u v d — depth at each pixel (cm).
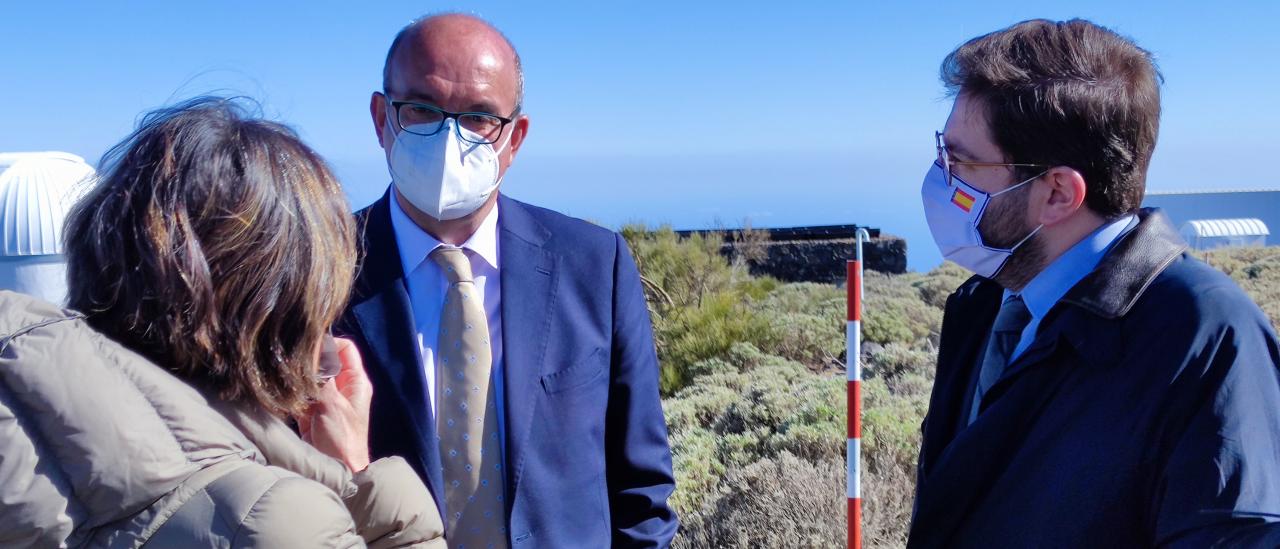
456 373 221
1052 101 177
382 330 218
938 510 191
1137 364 166
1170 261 174
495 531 220
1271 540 148
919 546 195
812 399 682
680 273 1280
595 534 230
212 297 131
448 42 218
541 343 229
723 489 521
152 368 127
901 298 1371
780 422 663
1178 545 156
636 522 244
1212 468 153
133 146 140
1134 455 165
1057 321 179
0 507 112
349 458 173
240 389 134
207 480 122
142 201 132
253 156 139
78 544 117
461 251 229
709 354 1001
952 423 221
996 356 205
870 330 1076
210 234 133
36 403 115
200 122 141
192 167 134
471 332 222
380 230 233
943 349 229
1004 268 200
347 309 221
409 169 217
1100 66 179
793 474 496
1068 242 188
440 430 218
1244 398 155
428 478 210
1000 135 185
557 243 243
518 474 219
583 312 239
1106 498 168
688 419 733
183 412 124
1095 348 170
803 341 1030
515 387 223
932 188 205
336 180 153
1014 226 191
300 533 121
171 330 129
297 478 128
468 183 219
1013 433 182
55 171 471
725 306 1093
